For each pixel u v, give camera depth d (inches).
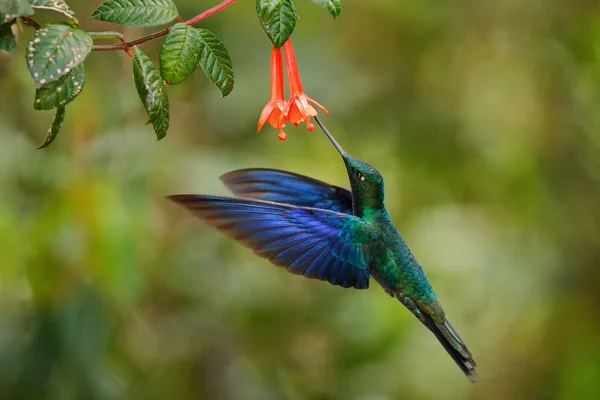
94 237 336.8
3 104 344.8
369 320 467.8
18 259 343.6
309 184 250.2
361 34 472.7
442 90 488.7
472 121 494.6
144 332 397.7
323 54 459.5
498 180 505.4
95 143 347.9
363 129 483.5
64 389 324.5
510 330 504.4
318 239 219.6
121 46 166.1
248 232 206.5
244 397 417.1
